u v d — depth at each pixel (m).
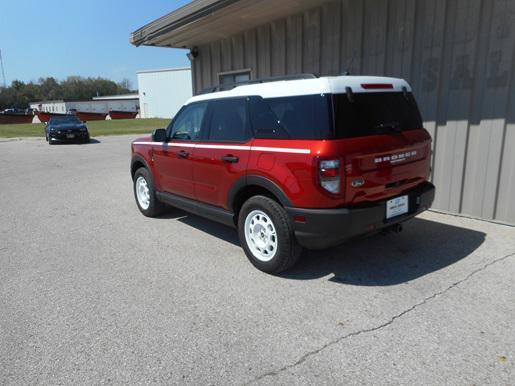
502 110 5.23
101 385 2.51
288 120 3.66
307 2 7.21
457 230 5.20
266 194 4.04
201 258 4.57
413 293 3.57
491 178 5.46
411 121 4.12
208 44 10.88
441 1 5.64
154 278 4.07
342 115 3.44
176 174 5.26
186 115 5.08
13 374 2.63
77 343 2.96
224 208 4.50
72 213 6.81
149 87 58.09
